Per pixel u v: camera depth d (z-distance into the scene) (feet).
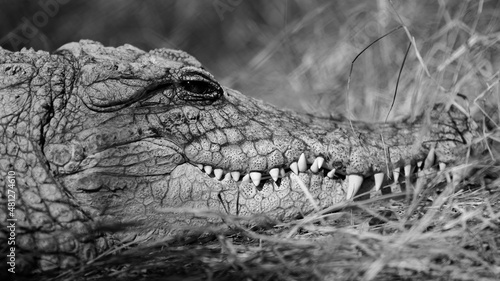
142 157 26.61
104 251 26.00
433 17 47.21
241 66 53.21
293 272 23.44
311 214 27.66
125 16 58.18
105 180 26.27
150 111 26.94
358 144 28.17
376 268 22.48
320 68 47.42
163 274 24.82
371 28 47.60
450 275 22.76
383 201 28.66
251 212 27.45
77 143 26.43
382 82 44.21
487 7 46.91
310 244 24.82
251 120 28.09
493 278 22.50
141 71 27.04
